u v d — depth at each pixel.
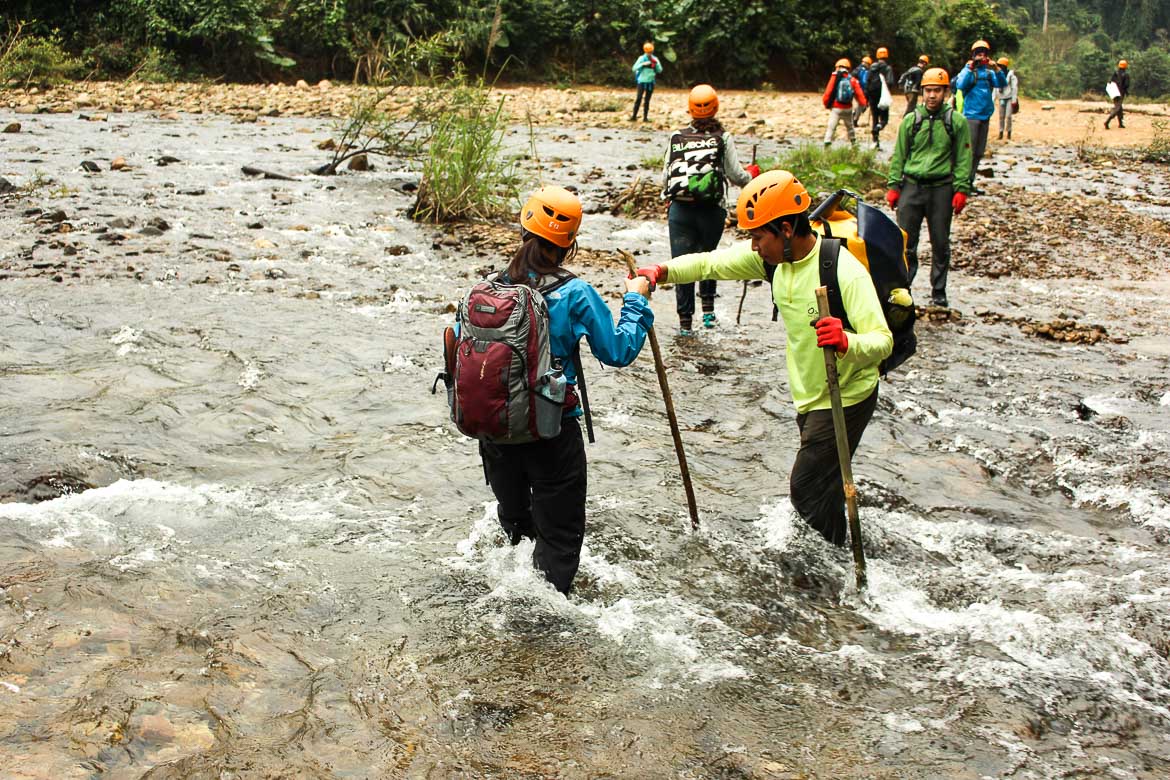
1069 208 14.42
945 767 3.30
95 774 3.00
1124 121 30.17
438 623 4.00
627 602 4.25
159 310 7.84
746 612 4.25
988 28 47.81
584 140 19.89
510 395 3.67
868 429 6.34
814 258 4.36
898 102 32.56
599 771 3.20
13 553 4.32
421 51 14.53
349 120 20.45
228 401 6.21
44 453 5.30
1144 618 4.33
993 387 7.26
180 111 21.64
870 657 3.96
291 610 4.03
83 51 29.47
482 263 9.95
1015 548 4.98
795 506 4.77
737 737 3.41
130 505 4.86
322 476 5.33
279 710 3.40
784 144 20.75
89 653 3.62
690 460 5.77
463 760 3.21
